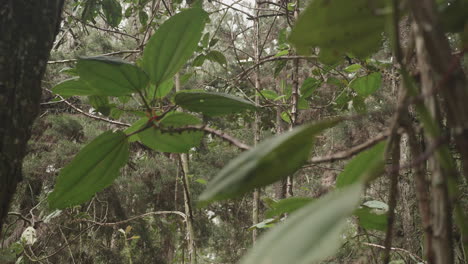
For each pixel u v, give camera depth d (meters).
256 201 2.37
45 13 0.79
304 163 0.33
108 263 4.81
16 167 0.73
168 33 0.63
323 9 0.30
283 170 0.32
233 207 5.98
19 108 0.74
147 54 0.64
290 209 0.59
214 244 6.04
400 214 1.90
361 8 0.30
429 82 0.25
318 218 0.20
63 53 4.49
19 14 0.75
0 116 0.71
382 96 2.63
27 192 4.68
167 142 0.76
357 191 0.21
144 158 5.40
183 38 0.64
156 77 0.67
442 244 0.24
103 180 0.69
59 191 0.67
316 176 4.04
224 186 0.31
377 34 0.32
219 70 4.90
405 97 0.27
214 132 0.54
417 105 0.25
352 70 1.34
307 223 0.21
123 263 4.90
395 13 0.26
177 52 0.65
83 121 4.79
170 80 0.76
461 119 0.20
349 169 0.43
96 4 2.39
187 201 1.73
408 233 1.73
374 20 0.31
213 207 5.98
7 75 0.72
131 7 2.54
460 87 0.20
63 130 4.88
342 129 3.29
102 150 0.66
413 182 1.68
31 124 0.77
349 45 0.32
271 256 0.20
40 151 5.03
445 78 0.21
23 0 0.76
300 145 0.32
